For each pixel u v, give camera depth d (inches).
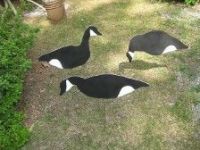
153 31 90.1
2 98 69.7
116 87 77.3
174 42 86.4
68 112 73.8
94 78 79.9
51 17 96.8
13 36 77.5
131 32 91.2
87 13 99.7
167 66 81.0
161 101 73.5
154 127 68.9
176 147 65.2
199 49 84.3
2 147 66.3
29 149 67.7
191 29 90.0
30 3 104.4
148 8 98.8
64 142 68.4
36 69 83.9
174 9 97.2
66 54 86.8
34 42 91.4
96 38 90.7
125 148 66.1
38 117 73.4
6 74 70.9
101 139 68.1
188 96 73.9
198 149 64.4
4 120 69.7
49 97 77.2
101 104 74.5
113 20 96.0
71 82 79.7
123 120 70.9
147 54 84.5
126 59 84.0
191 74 78.6
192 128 68.0
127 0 102.8
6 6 97.3
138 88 76.6
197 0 97.0
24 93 78.4
